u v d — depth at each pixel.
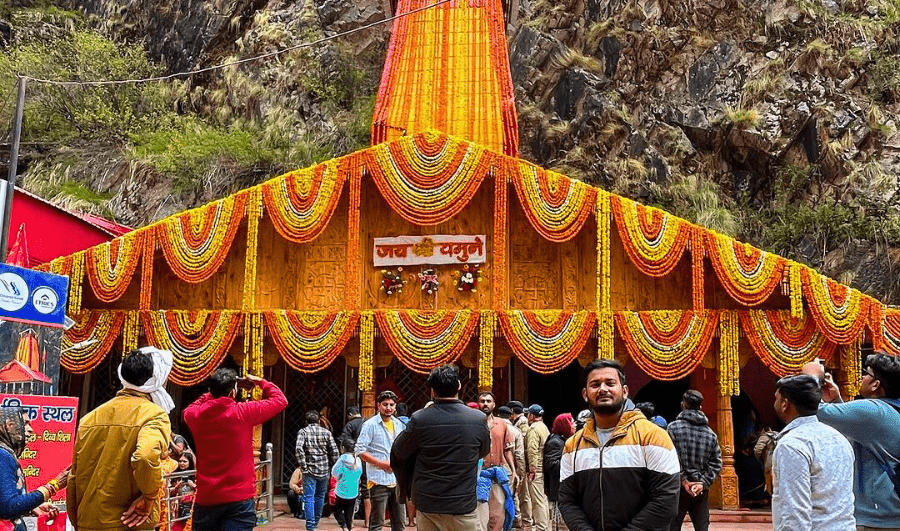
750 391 19.75
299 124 34.44
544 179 15.81
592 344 16.16
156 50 38.53
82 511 5.36
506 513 10.10
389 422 10.34
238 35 37.56
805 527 4.32
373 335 15.84
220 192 31.28
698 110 30.31
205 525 6.26
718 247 15.43
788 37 30.16
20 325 7.66
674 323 15.48
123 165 32.62
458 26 24.50
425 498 6.28
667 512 4.53
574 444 4.91
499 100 22.86
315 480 12.55
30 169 32.88
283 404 6.64
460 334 15.71
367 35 36.56
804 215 27.28
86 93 34.31
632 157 30.25
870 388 5.31
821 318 15.21
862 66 28.75
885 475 5.06
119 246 16.14
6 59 33.69
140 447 5.18
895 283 25.30
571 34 33.66
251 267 16.08
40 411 7.56
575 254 16.38
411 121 22.61
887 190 26.61
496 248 15.95
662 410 20.08
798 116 28.72
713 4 31.34
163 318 16.05
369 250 16.67
